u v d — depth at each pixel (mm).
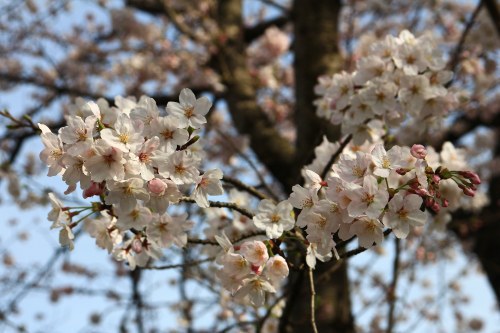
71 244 1858
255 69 6551
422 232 4000
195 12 6449
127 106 2141
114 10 6496
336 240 1963
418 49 2346
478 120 6793
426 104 2418
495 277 6984
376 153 1702
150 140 1683
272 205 1771
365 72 2375
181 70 6664
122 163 1646
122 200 1682
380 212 1593
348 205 1638
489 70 3762
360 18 7473
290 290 2523
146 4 7262
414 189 1683
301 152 4301
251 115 5191
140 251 1950
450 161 2385
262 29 6992
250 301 1742
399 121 2393
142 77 6828
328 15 5012
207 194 1829
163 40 6672
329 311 3611
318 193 1946
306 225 1742
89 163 1647
